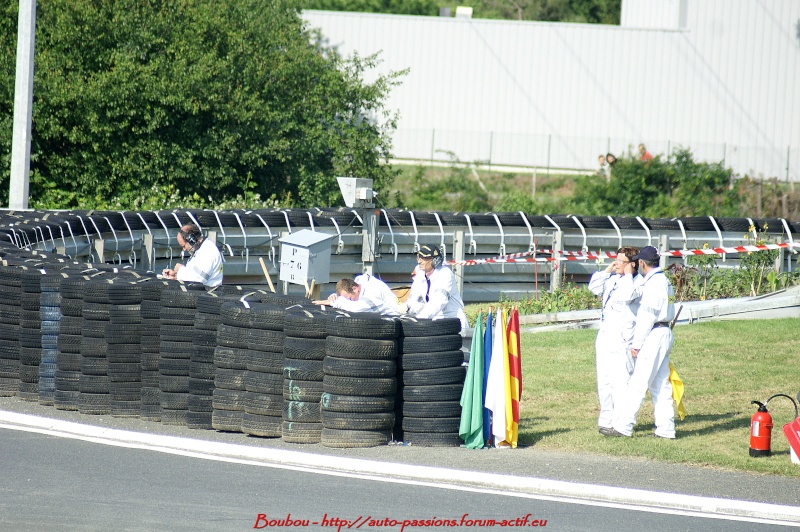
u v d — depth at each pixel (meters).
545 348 55.22
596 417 41.62
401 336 36.03
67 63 94.94
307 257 57.09
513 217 76.31
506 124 152.50
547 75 151.75
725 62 151.25
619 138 151.75
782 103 151.00
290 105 110.00
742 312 61.09
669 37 151.00
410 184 139.75
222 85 99.00
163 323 38.00
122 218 64.06
